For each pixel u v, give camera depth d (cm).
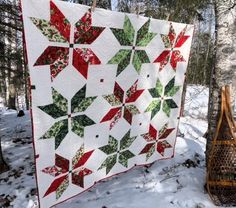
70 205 380
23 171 513
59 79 295
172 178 431
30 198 422
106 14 317
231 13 375
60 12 281
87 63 315
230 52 378
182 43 412
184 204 363
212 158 374
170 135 446
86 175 352
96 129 348
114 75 346
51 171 310
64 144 318
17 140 682
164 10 807
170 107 432
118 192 403
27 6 260
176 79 424
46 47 277
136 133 401
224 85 380
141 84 383
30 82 273
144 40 366
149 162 430
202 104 1110
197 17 867
